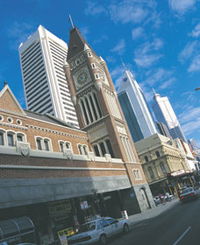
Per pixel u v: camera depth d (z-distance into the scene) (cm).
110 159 3494
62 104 12562
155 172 7275
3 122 2525
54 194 2086
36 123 2983
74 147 3575
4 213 1897
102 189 2889
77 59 5212
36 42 14738
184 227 1377
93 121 4566
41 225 2141
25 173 1903
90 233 1452
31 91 13925
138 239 1355
